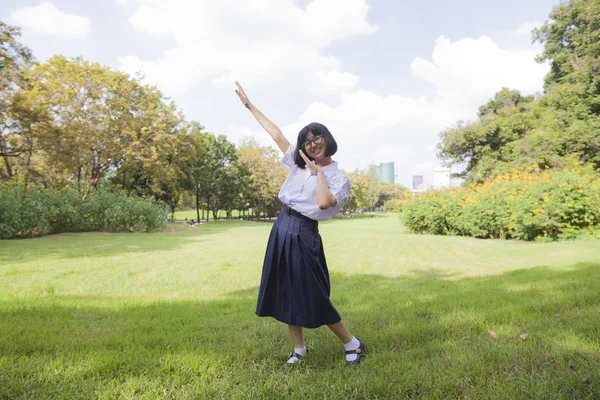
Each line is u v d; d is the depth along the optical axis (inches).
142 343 103.7
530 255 348.5
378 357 90.4
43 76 876.0
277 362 90.3
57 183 940.6
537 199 481.7
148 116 1056.8
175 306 160.2
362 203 2266.2
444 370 79.0
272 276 89.9
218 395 71.0
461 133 939.3
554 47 929.5
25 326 118.7
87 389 72.8
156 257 344.5
